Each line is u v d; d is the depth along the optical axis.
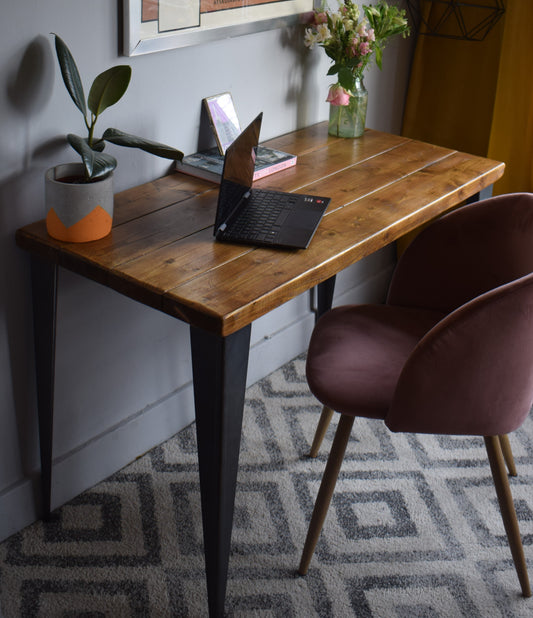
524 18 2.32
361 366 1.68
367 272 2.83
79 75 1.50
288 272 1.45
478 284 1.86
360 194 1.82
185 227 1.62
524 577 1.70
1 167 1.50
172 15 1.70
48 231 1.54
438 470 2.08
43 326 1.64
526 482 2.05
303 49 2.17
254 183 1.85
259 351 2.38
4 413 1.72
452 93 2.62
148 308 1.97
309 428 2.24
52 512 1.90
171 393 2.17
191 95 1.86
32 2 1.44
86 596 1.67
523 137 2.48
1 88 1.45
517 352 1.43
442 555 1.82
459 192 1.89
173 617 1.64
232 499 1.51
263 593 1.70
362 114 2.19
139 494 1.97
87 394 1.90
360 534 1.87
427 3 2.52
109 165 1.47
